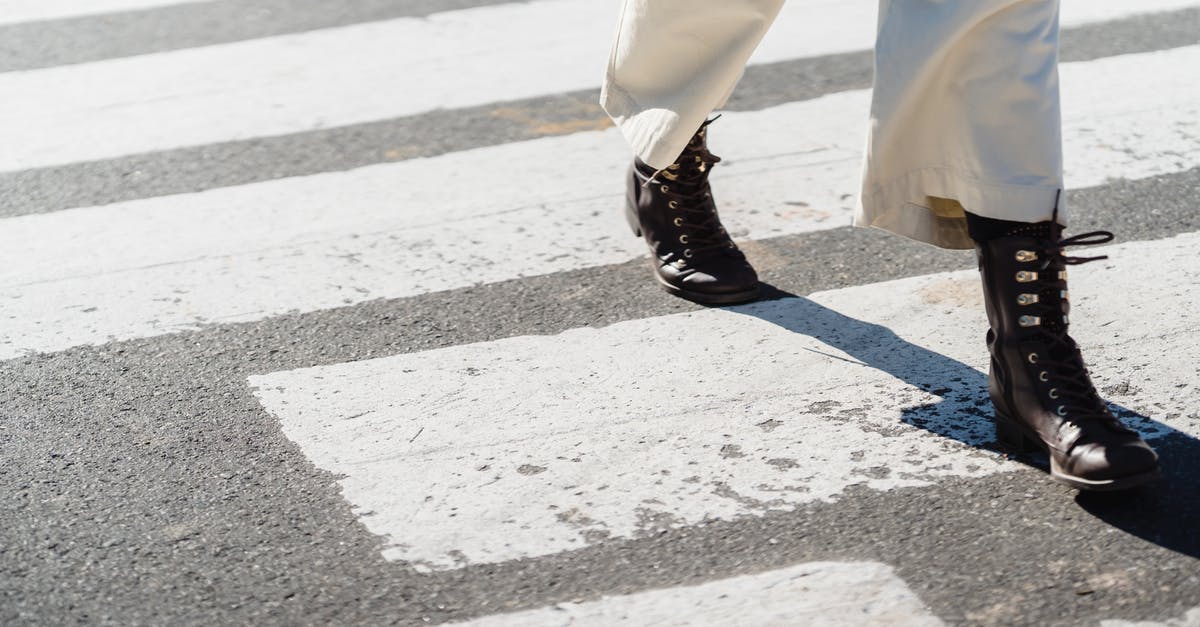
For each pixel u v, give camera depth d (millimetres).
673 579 2734
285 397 3527
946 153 3051
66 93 5863
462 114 5531
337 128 5434
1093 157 4879
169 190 4926
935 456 3137
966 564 2738
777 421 3318
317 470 3172
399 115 5543
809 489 3027
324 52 6254
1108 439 2926
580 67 5984
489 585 2736
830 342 3721
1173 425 3219
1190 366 3479
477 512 2984
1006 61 2906
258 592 2736
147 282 4234
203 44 6402
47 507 3053
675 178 3980
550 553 2832
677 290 4023
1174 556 2736
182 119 5562
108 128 5492
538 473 3127
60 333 3922
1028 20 2891
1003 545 2795
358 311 4012
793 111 5457
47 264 4371
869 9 6652
